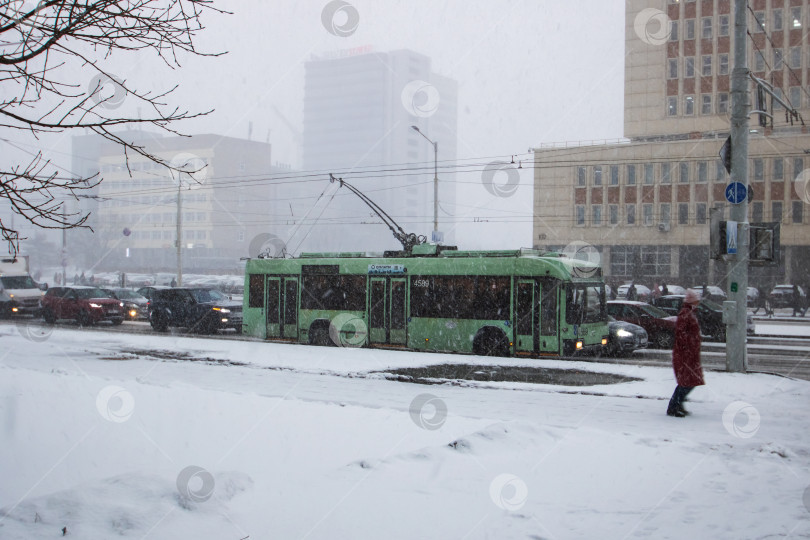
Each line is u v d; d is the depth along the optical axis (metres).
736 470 6.58
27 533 4.27
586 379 13.41
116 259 91.81
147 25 5.08
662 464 6.72
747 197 14.08
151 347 18.20
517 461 6.55
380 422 8.13
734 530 4.96
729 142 14.31
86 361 15.43
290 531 4.60
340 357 16.11
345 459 6.46
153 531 4.36
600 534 4.83
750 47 56.94
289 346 18.52
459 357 16.20
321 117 159.12
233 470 5.83
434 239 32.50
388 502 5.26
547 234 61.16
